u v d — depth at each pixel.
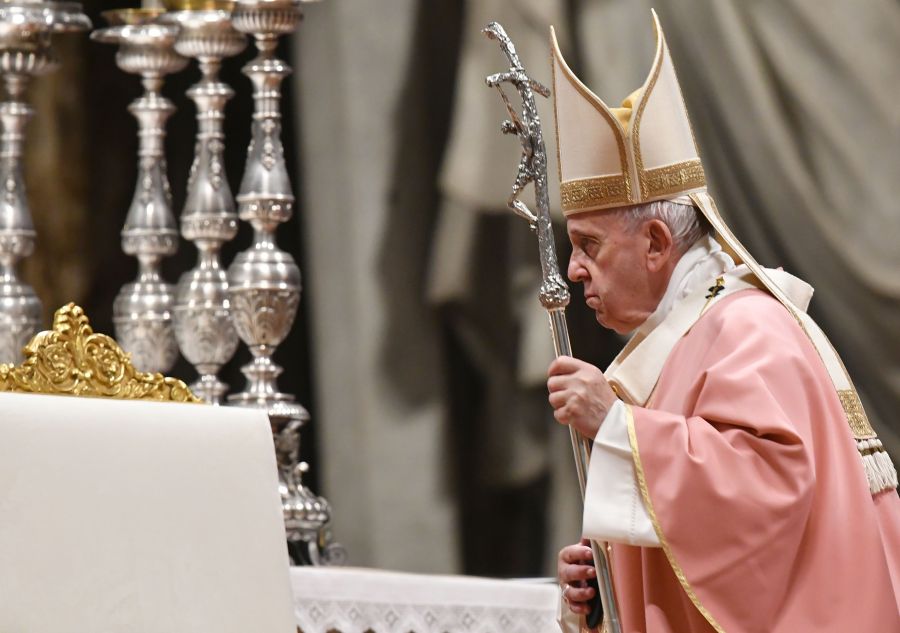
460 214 29.58
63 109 30.30
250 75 17.95
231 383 30.56
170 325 18.34
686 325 12.19
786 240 27.77
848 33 27.36
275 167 17.81
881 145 27.25
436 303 29.73
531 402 29.45
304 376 30.42
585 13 28.55
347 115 29.97
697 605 11.08
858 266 27.28
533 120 11.91
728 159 28.11
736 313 11.88
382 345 29.88
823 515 11.30
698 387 11.61
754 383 11.32
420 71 29.81
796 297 12.62
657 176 12.23
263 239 17.83
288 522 17.30
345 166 30.02
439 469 29.64
